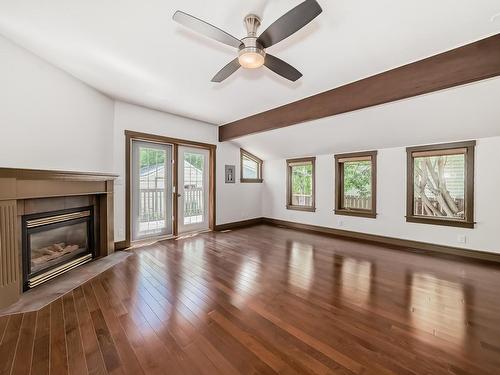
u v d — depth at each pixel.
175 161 4.77
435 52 2.31
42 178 2.38
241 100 3.67
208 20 1.90
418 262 3.38
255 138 5.39
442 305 2.21
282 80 2.95
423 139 3.83
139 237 4.31
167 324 1.91
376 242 4.48
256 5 1.73
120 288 2.52
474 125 3.22
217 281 2.72
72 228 3.16
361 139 4.32
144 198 4.36
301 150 5.42
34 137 2.55
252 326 1.89
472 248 3.56
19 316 2.00
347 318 2.00
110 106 3.72
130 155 4.02
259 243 4.39
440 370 1.46
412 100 3.04
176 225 4.83
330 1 1.66
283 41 2.13
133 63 2.63
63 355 1.56
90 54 2.47
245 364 1.50
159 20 1.93
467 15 1.78
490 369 1.47
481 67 2.11
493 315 2.05
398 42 2.14
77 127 3.10
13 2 1.75
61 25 2.01
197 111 4.29
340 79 2.89
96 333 1.79
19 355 1.56
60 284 2.59
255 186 6.46
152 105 4.02
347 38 2.09
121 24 1.99
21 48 2.38
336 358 1.56
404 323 1.94
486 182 3.44
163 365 1.49
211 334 1.79
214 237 4.83
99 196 3.53
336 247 4.14
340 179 5.14
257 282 2.70
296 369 1.47
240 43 1.81
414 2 1.66
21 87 2.40
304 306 2.19
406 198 4.18
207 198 5.38
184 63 2.61
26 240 2.44
